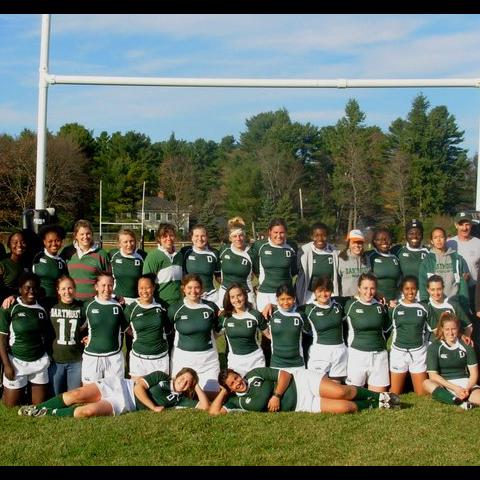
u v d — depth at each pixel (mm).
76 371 6758
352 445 5328
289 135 58875
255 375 6301
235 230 7766
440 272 7609
